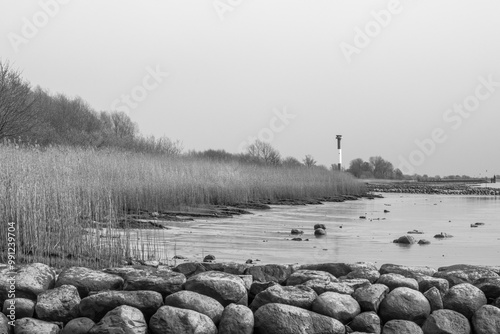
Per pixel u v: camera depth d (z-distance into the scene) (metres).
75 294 6.59
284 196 33.00
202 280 6.68
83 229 10.57
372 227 18.97
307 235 16.09
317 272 7.25
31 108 26.84
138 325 6.13
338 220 21.45
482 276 7.36
